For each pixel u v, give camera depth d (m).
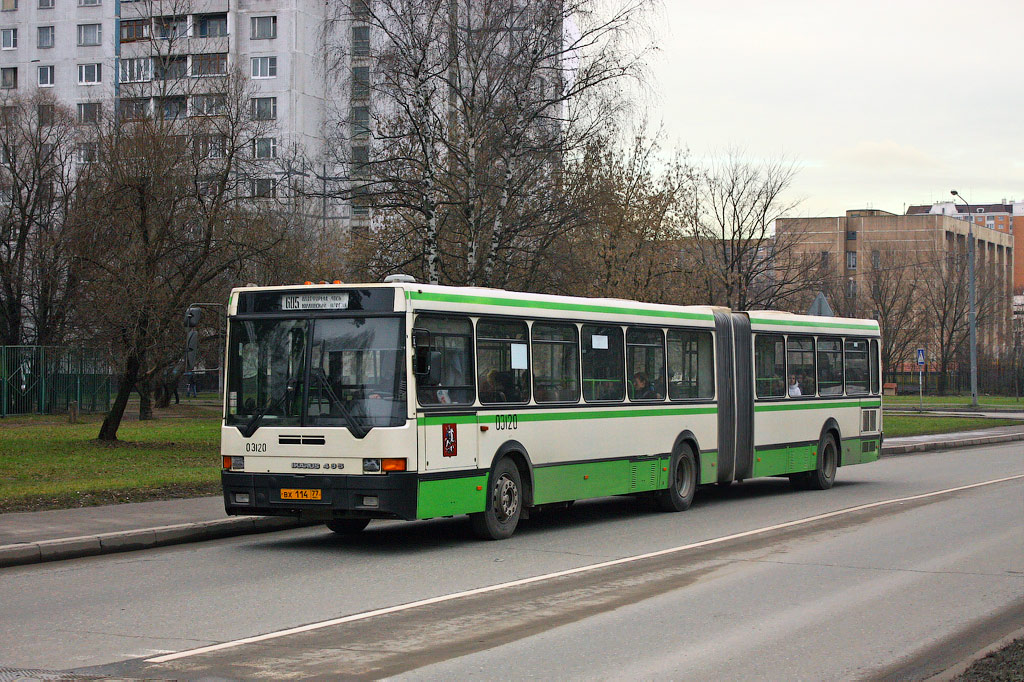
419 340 13.07
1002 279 99.06
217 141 29.05
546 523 16.36
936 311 85.62
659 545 13.71
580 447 15.77
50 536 13.08
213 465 22.83
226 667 7.33
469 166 27.22
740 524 15.97
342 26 29.22
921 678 7.27
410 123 28.34
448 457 13.41
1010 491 20.55
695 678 7.20
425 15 27.86
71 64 78.25
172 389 52.38
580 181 28.55
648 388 17.39
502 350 14.52
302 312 13.42
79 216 28.66
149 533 13.64
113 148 27.64
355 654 7.75
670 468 17.72
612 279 31.86
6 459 23.62
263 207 31.16
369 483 12.73
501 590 10.45
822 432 21.84
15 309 49.81
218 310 28.41
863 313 85.94
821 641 8.36
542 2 27.88
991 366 82.50
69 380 47.53
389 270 29.97
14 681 6.93
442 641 8.21
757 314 20.42
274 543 14.06
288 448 13.12
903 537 14.32
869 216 117.25
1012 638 8.23
